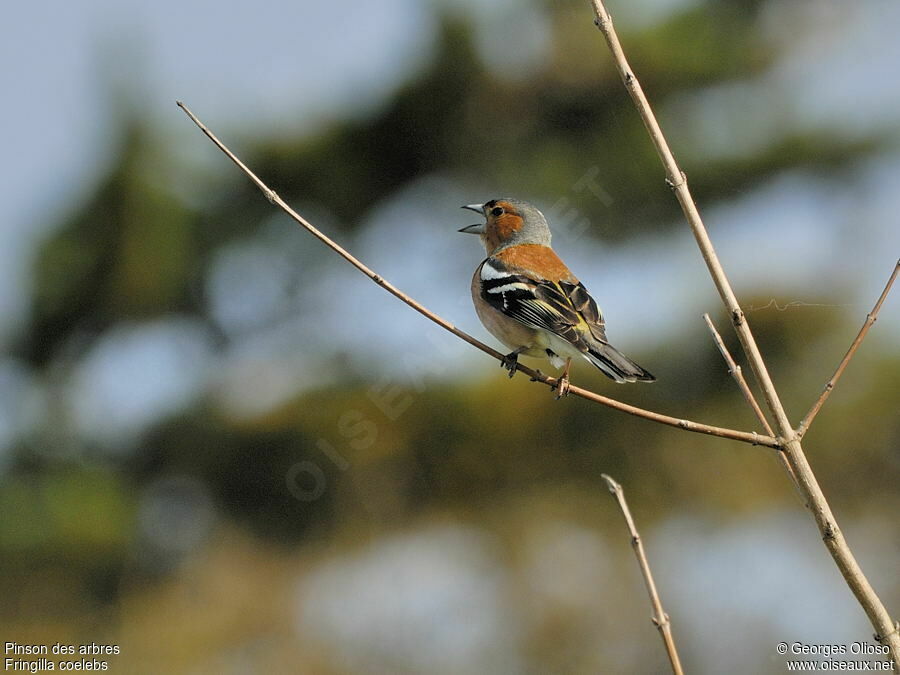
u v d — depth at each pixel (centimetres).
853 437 1716
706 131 1812
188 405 1786
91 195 1800
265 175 1802
